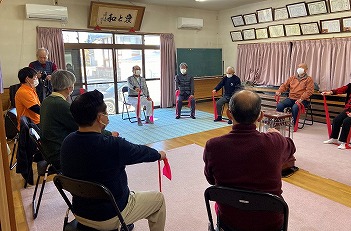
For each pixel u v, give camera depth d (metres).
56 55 5.23
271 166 1.11
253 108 1.15
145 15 6.27
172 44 6.74
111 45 5.98
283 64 5.91
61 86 2.06
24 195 2.51
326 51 5.13
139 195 1.46
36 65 4.08
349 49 4.80
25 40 4.98
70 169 1.25
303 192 2.46
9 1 4.75
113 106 6.28
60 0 5.20
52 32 5.14
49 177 2.91
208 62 7.38
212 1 6.11
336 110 4.81
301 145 3.73
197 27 7.00
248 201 1.08
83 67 5.71
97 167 1.21
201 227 1.99
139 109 5.09
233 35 7.06
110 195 1.17
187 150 3.67
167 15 6.64
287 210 1.04
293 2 5.57
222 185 1.18
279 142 1.16
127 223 1.38
